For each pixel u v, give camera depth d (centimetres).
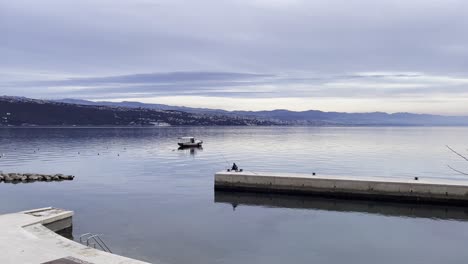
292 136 19200
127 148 10725
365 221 3194
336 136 19262
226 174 4331
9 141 13188
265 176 4184
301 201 3912
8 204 3797
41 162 7356
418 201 3691
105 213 3384
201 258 2339
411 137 18138
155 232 2836
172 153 9319
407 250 2511
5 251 1914
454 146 11550
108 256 1858
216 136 19000
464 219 3262
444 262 2320
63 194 4269
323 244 2609
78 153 9169
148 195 4181
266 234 2820
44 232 2277
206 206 3678
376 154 8869
